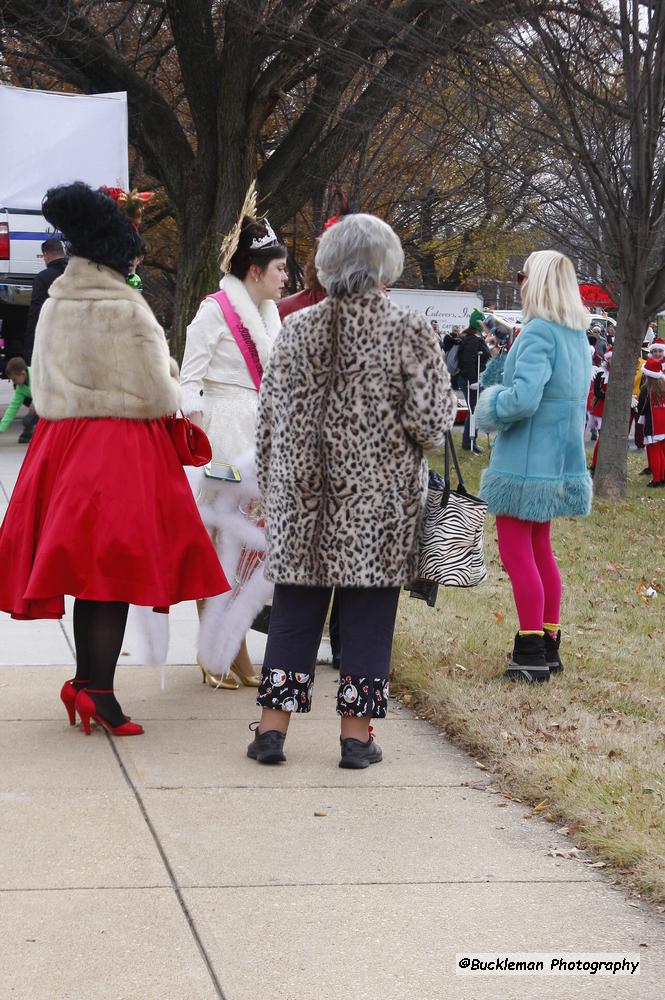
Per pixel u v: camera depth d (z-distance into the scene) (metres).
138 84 15.13
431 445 4.04
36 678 5.41
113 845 3.57
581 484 5.54
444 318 23.11
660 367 15.73
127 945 2.96
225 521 5.07
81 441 4.36
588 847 3.66
